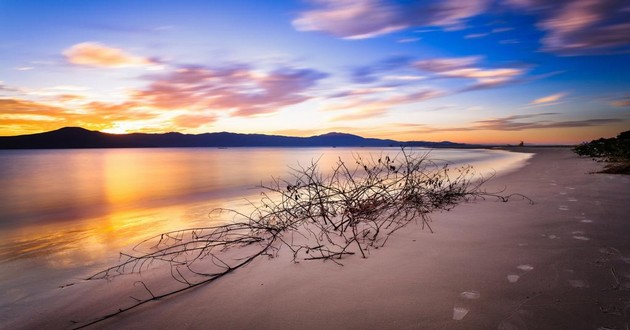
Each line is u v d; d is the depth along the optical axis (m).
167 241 4.27
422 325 1.90
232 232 4.50
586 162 14.31
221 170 19.78
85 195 9.90
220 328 1.99
